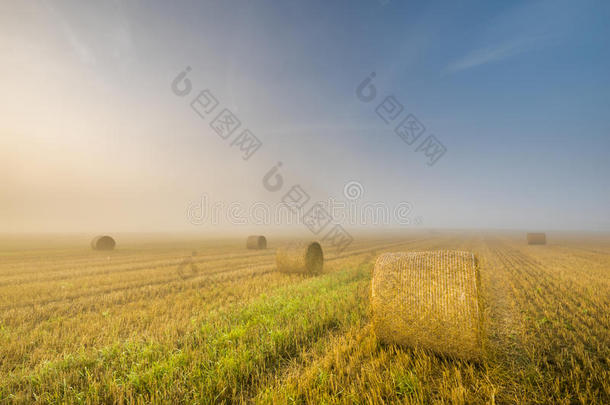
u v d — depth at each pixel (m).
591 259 16.50
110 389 3.50
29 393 3.46
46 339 5.18
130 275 11.71
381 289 4.80
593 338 4.89
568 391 3.49
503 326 5.73
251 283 9.79
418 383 3.53
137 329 5.66
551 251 21.80
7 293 8.76
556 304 7.14
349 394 3.32
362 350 4.52
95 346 4.89
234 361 4.09
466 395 3.26
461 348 4.21
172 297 8.13
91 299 8.05
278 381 3.68
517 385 3.63
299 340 4.99
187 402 3.25
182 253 21.45
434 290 4.43
